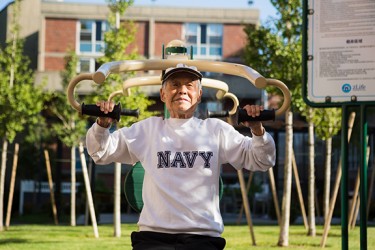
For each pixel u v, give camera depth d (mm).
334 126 12117
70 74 17656
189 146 2922
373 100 3207
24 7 33812
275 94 11852
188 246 2779
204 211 2852
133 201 4375
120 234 12125
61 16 32000
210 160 2902
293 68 10930
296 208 18797
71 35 32062
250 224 10453
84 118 17141
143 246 2809
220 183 3973
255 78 3061
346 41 3246
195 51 32656
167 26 32438
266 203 26406
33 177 26281
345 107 3254
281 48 10953
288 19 11125
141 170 4379
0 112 13930
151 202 2900
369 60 3219
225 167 32125
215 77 28562
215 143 2947
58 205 21359
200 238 2818
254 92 28438
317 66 3285
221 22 32688
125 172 30578
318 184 28703
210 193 2885
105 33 12945
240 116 2787
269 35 11094
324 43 3277
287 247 9922
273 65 11070
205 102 27156
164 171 2895
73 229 14258
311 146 12344
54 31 32031
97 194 27125
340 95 3256
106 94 12328
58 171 22094
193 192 2859
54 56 31906
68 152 31203
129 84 4840
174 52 4582
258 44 11242
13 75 14250
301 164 29125
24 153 25719
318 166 28625
